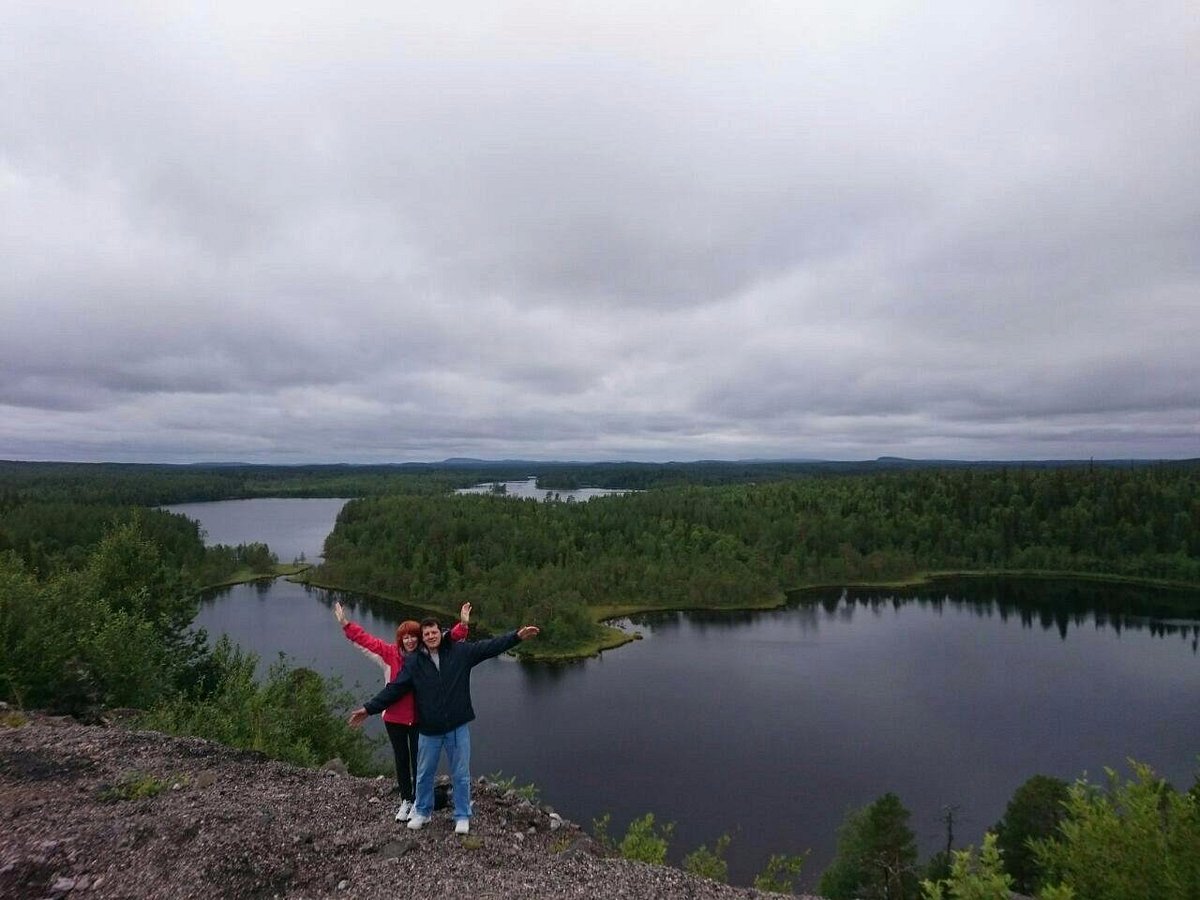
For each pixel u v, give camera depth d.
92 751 9.72
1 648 13.30
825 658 84.50
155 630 19.41
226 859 6.98
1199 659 85.31
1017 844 28.42
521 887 6.86
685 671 78.88
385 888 6.73
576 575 112.75
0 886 6.32
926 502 166.25
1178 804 5.96
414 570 111.62
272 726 13.37
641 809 47.22
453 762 8.08
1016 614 110.88
